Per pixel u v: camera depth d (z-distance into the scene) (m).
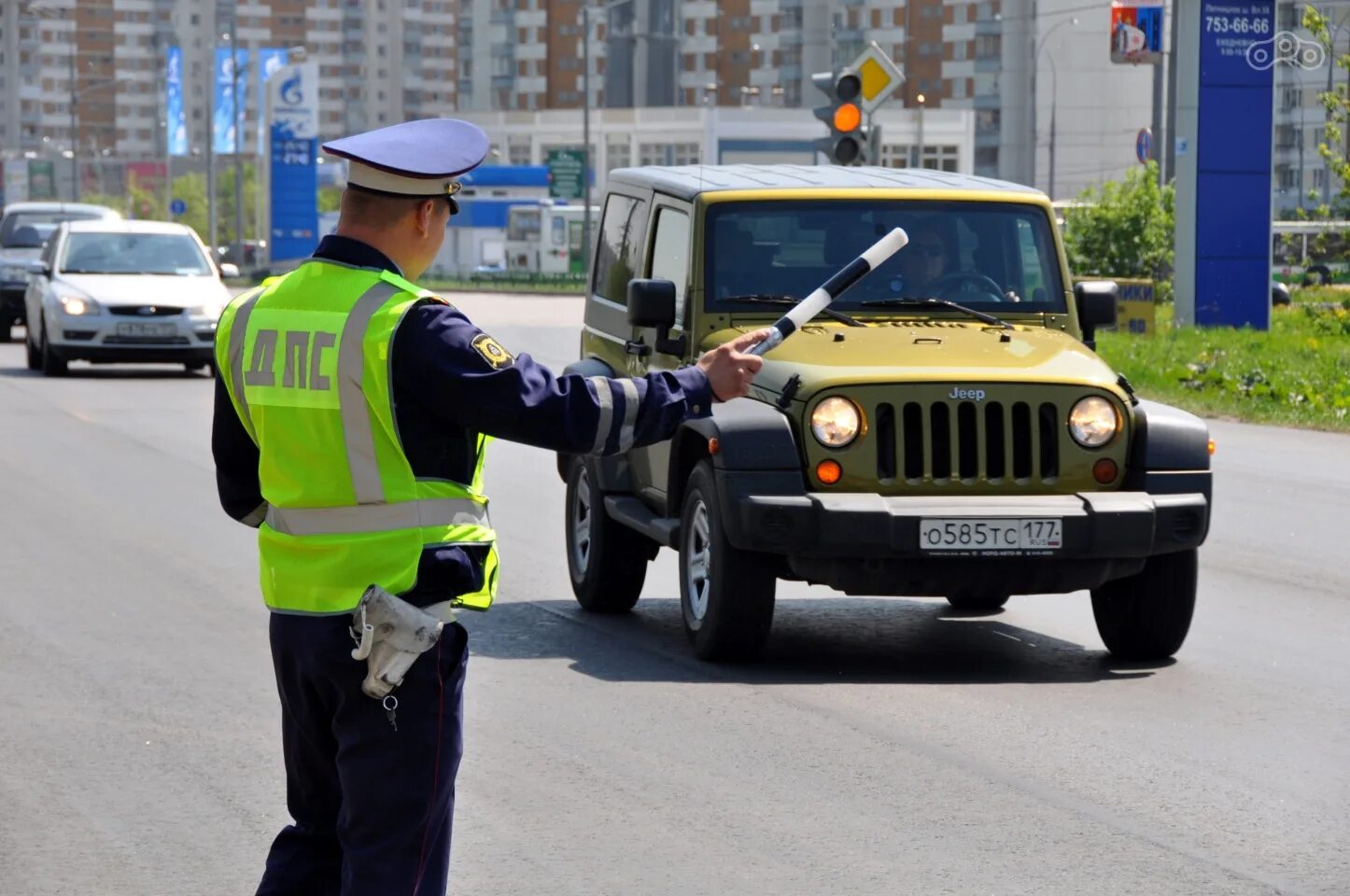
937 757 14.96
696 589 18.78
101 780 14.45
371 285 8.19
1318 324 70.81
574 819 13.30
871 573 17.42
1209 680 17.89
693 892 11.73
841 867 12.23
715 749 15.21
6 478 32.47
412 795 8.23
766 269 19.97
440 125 8.47
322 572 8.17
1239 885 11.84
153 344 53.12
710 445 17.73
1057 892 11.70
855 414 17.58
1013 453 17.81
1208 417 45.97
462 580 8.21
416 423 8.16
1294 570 24.34
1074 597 23.12
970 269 20.27
